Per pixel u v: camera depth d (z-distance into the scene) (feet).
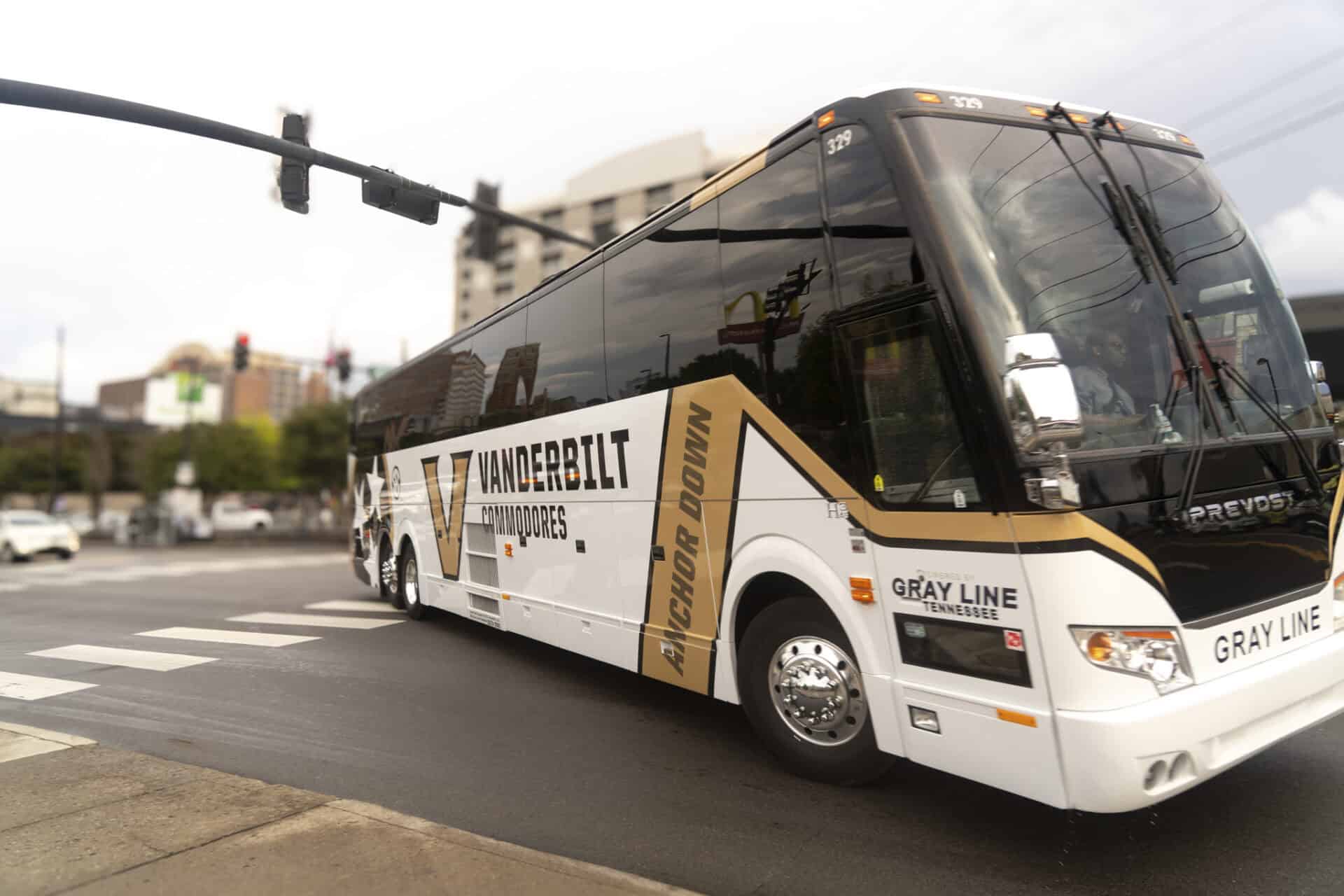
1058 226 11.80
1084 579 9.75
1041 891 10.37
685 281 16.30
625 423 18.13
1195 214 13.12
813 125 13.35
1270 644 11.10
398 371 36.09
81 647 29.48
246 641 29.50
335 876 10.52
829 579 12.80
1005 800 13.19
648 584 17.43
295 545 111.24
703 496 15.64
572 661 25.08
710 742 16.72
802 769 14.07
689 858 11.57
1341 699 11.92
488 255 43.50
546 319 21.95
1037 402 9.51
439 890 10.12
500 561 24.58
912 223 11.35
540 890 10.12
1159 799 9.68
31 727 18.69
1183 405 11.29
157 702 21.02
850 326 12.35
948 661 11.03
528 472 22.65
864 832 12.19
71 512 207.62
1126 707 9.66
